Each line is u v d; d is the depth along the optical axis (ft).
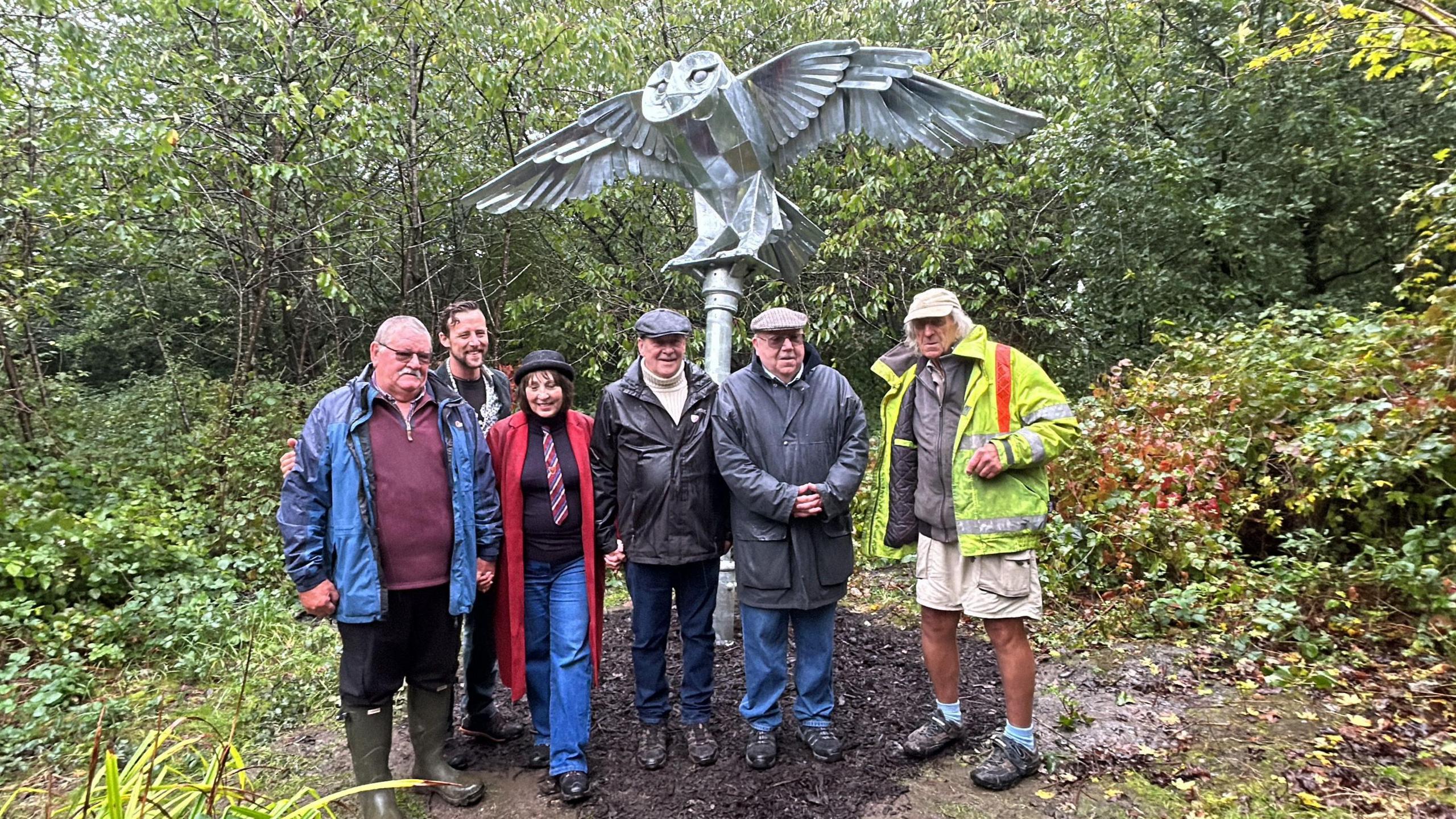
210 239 23.98
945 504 7.79
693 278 27.86
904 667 10.59
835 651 11.21
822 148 28.12
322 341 33.19
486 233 30.25
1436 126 22.76
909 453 8.21
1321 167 23.03
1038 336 30.14
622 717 9.39
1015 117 10.79
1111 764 8.07
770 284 27.27
